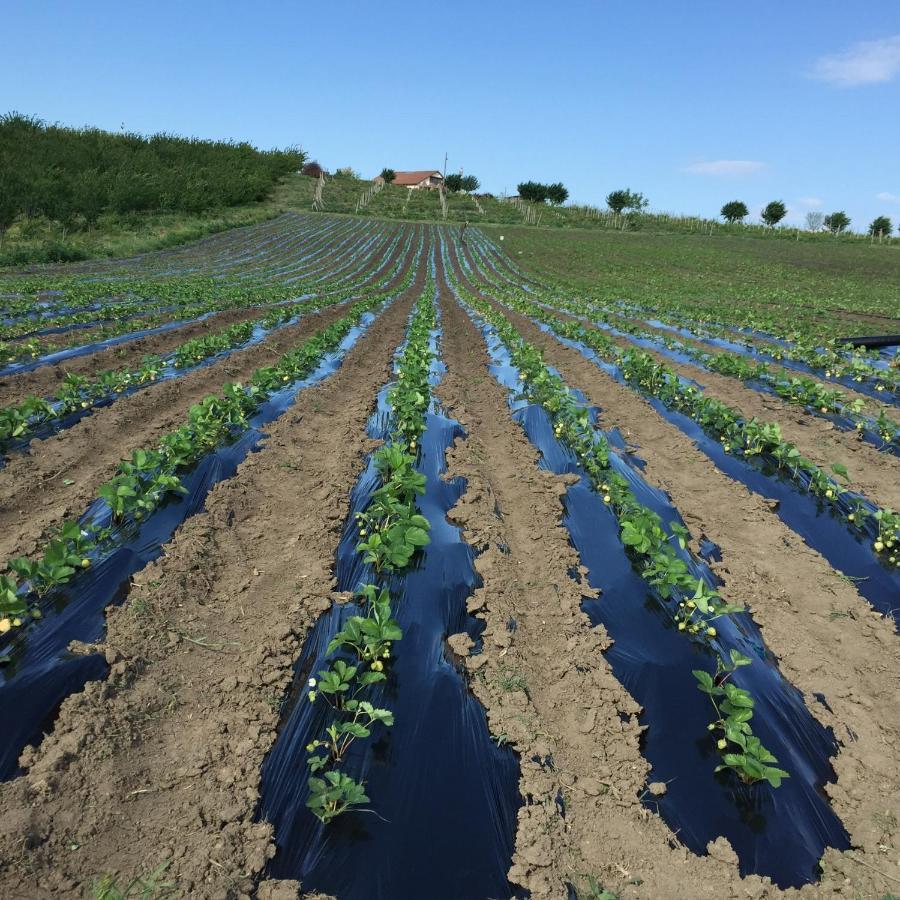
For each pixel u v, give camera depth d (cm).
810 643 497
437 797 355
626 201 6838
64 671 401
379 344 1553
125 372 1067
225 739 379
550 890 304
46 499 660
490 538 621
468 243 5194
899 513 718
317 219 5812
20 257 2791
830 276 3722
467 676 447
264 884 300
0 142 4441
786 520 715
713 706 438
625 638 503
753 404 1100
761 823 355
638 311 2377
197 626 473
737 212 7219
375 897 303
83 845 301
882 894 310
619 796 357
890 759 391
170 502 665
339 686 396
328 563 567
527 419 998
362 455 815
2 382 982
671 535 597
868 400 1138
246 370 1216
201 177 5569
